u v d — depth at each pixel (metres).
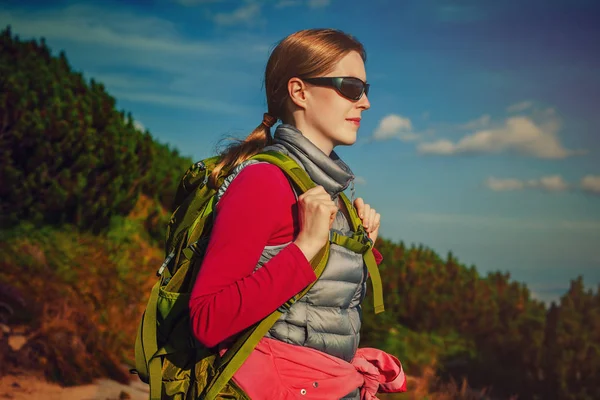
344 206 1.93
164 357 1.76
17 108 9.52
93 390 5.44
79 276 7.85
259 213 1.64
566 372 8.84
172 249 1.85
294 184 1.73
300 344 1.71
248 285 1.58
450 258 13.27
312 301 1.71
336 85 1.81
